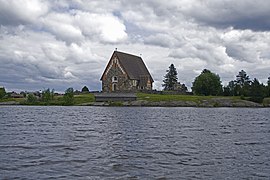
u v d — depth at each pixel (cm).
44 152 2269
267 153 2303
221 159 2075
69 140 2903
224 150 2420
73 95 13200
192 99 12169
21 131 3700
